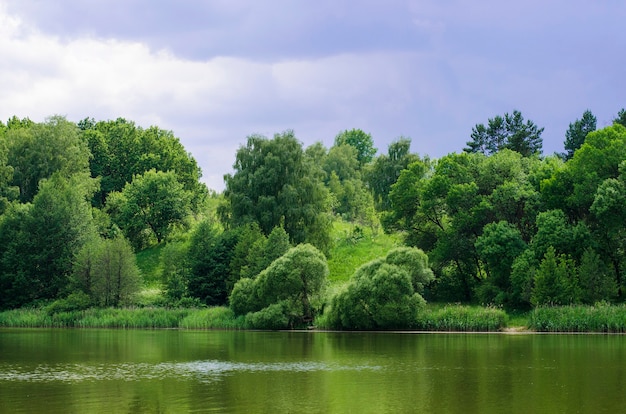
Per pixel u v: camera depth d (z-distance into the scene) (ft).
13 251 349.00
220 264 322.14
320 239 350.84
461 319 241.35
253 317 263.29
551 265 244.42
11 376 126.31
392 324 245.24
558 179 287.69
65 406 97.66
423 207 320.50
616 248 273.75
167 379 122.01
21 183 444.96
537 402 97.81
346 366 138.82
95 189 463.42
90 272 319.68
